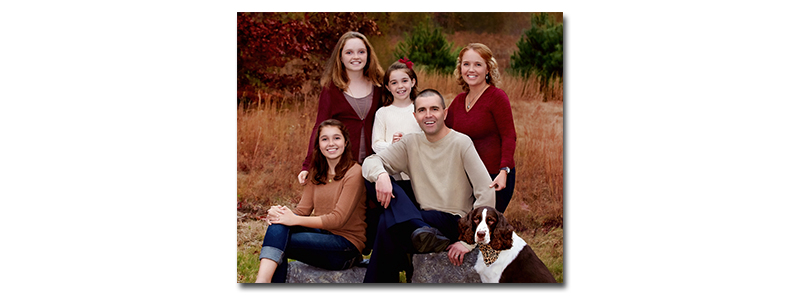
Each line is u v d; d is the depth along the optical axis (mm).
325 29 5684
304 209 3525
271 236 3234
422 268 3393
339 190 3408
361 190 3416
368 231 3574
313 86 5711
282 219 3289
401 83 3623
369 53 3832
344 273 3428
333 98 3814
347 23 5680
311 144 3770
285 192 5164
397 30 5754
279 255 3209
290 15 5648
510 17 5738
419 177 3447
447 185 3393
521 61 5664
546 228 4859
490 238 3172
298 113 5586
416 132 3564
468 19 5734
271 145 5383
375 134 3682
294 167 5301
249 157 5301
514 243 3225
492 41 5703
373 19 5723
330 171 3469
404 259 3414
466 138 3393
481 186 3322
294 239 3275
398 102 3711
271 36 5484
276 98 5641
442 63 5621
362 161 3793
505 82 5594
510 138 3523
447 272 3328
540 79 5609
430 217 3344
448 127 3777
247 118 5465
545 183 5164
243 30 5461
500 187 3418
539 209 5008
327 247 3314
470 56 3590
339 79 3797
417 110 3334
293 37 5570
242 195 5055
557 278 4309
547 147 5273
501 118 3553
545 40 5602
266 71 5688
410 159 3463
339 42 3799
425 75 5570
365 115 3793
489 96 3605
